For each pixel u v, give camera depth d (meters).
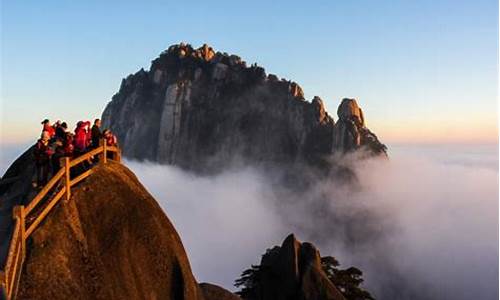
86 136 24.44
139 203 22.95
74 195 20.72
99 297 18.61
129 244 21.50
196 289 25.16
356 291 58.53
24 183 23.39
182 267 23.23
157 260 22.47
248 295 54.12
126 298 20.09
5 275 14.23
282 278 53.75
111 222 21.38
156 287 22.14
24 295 16.33
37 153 21.73
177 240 24.05
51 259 17.62
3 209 20.92
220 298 31.98
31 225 17.62
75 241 19.05
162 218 23.92
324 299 51.16
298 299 51.44
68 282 17.64
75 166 23.06
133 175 25.06
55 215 19.06
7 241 17.70
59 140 24.58
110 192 22.16
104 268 19.92
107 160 24.36
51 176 22.44
